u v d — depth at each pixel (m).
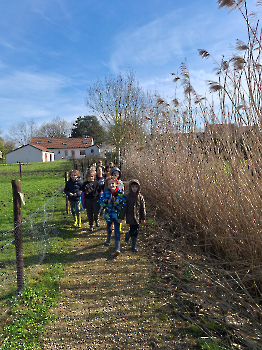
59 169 24.09
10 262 4.02
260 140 3.13
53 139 58.41
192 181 4.48
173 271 3.69
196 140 4.65
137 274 3.72
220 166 3.84
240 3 3.09
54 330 2.60
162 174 5.81
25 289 3.24
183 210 4.75
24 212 7.20
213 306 2.81
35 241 4.98
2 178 17.64
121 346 2.37
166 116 6.26
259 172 3.11
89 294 3.26
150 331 2.55
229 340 2.33
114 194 4.53
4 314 2.79
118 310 2.91
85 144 56.25
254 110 3.13
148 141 7.33
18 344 2.37
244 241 3.27
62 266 4.02
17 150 47.66
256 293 2.88
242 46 3.16
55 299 3.15
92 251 4.65
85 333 2.56
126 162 10.73
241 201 3.19
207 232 3.97
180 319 2.71
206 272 3.45
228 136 3.57
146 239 5.08
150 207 6.82
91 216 5.77
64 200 8.98
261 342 2.23
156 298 3.11
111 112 21.36
